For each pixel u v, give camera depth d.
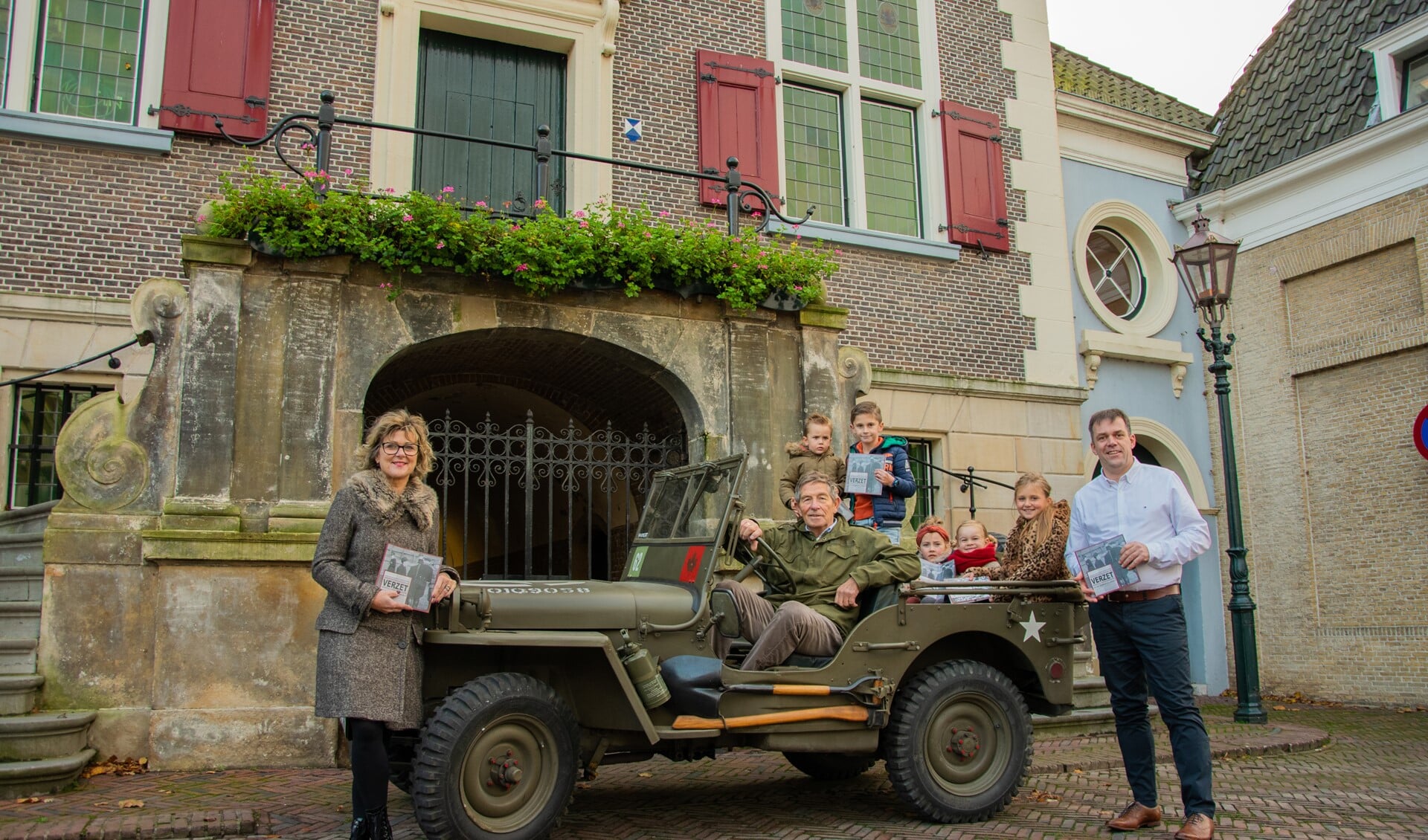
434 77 9.63
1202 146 13.34
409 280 6.96
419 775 3.82
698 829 4.58
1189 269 9.27
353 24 9.09
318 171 6.89
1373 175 11.33
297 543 6.23
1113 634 4.61
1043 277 11.60
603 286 7.37
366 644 3.75
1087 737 7.50
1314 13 13.23
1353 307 11.58
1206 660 12.20
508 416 10.66
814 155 10.98
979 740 4.84
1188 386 12.69
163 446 6.29
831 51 11.18
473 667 4.30
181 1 8.56
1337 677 11.39
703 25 10.47
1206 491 12.51
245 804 4.98
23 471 8.08
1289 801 5.30
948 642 5.11
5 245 8.00
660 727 4.22
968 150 11.40
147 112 8.41
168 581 6.05
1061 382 11.45
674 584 4.82
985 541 6.42
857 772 5.86
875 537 5.01
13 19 8.35
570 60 9.98
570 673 4.40
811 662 4.77
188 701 5.99
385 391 8.98
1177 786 5.61
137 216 8.30
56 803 4.97
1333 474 11.71
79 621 5.95
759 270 7.72
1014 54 12.02
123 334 8.19
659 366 7.60
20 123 8.05
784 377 7.96
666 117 10.10
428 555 3.93
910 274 10.89
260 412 6.44
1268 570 12.24
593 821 4.75
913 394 10.63
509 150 9.76
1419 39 11.12
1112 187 12.66
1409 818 4.85
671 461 8.01
